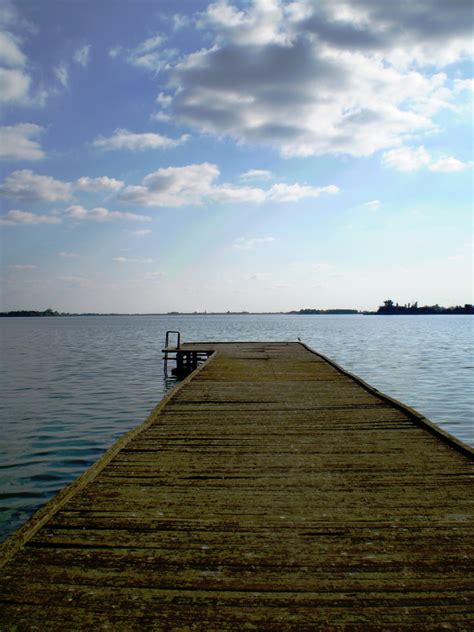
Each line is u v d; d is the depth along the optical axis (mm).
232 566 3012
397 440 5949
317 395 9109
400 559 3096
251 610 2588
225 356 17297
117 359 27953
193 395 9109
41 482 7238
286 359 16094
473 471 4777
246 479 4578
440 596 2705
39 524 3480
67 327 100062
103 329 85750
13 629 2422
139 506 3914
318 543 3307
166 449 5586
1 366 23875
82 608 2586
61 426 10898
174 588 2777
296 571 2957
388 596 2709
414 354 30094
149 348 37562
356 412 7570
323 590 2768
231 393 9336
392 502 4008
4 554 3049
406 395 15320
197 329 80000
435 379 18859
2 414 12242
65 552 3168
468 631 2426
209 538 3373
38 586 2781
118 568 2979
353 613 2564
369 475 4680
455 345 38406
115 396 15055
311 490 4293
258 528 3533
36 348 37594
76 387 16922
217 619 2514
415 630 2438
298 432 6352
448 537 3385
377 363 24719
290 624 2482
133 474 4707
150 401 14188
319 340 45656
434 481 4500
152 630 2428
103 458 5008
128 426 10914
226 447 5664
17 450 8938
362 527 3547
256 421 6984
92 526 3545
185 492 4234
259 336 53719
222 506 3930
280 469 4871
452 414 12500
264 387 10070
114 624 2467
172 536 3398
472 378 19125
